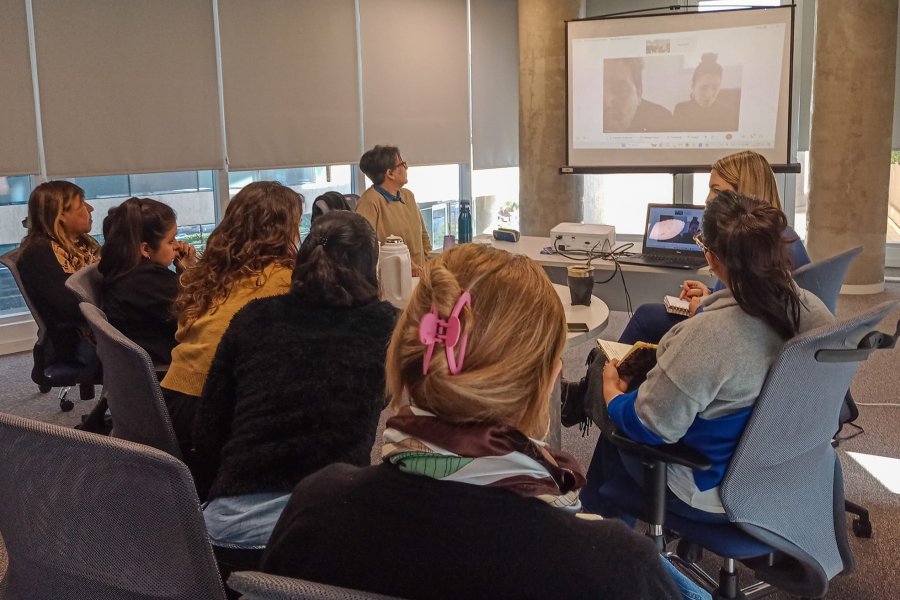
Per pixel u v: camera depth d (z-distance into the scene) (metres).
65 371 3.03
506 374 0.80
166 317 2.40
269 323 1.50
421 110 6.66
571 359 4.42
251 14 5.53
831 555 1.68
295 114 5.86
